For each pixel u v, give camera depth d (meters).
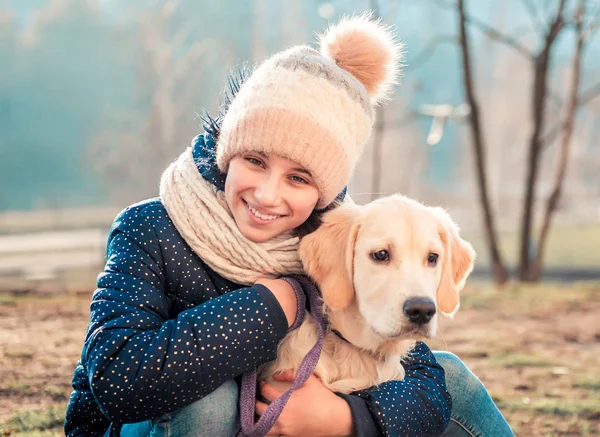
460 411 3.02
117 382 2.36
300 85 2.61
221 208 2.65
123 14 64.81
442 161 62.19
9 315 5.71
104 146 52.47
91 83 60.06
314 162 2.62
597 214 43.16
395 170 50.25
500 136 54.78
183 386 2.38
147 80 50.09
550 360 5.68
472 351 5.91
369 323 2.62
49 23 61.00
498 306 8.37
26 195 54.12
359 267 2.69
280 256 2.72
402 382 2.73
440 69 73.12
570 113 12.40
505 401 4.55
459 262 2.89
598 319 7.64
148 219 2.66
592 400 4.59
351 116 2.70
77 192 54.97
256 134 2.59
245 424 2.50
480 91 56.41
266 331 2.48
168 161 47.06
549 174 54.84
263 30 42.25
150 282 2.57
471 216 40.44
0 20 61.72
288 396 2.52
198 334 2.41
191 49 50.12
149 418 2.44
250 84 2.69
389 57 3.04
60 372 4.31
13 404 3.79
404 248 2.63
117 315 2.46
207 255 2.62
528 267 12.33
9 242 23.86
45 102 59.00
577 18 12.00
